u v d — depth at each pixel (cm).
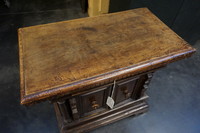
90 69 64
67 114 86
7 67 147
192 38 176
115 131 109
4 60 154
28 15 216
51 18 213
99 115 98
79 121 94
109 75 62
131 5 135
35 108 120
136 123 113
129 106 107
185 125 113
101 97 87
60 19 212
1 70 145
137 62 67
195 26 164
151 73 84
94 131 108
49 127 110
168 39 79
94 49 73
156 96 130
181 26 158
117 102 99
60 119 100
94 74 62
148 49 73
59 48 73
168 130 111
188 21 156
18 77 139
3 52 162
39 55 69
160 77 145
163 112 120
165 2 133
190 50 74
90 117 96
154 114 119
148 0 131
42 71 62
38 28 84
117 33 82
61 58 68
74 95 71
